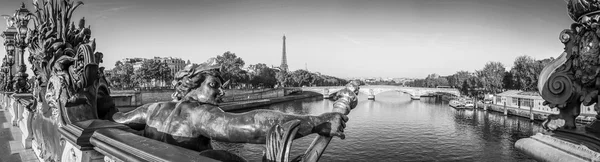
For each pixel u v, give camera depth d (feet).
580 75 11.17
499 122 160.25
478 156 102.12
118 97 135.85
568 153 10.27
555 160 10.45
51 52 13.99
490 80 229.66
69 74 11.73
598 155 9.20
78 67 11.67
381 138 125.29
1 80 54.13
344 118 6.96
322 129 6.75
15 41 35.04
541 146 11.64
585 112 52.54
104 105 13.53
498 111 192.13
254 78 287.48
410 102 313.53
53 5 14.06
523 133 131.64
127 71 226.99
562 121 12.05
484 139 123.44
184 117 7.95
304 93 413.18
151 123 8.66
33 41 14.76
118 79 224.33
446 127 150.92
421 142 120.06
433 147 113.29
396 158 100.37
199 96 8.39
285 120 6.70
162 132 8.14
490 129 142.41
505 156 101.09
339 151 106.01
